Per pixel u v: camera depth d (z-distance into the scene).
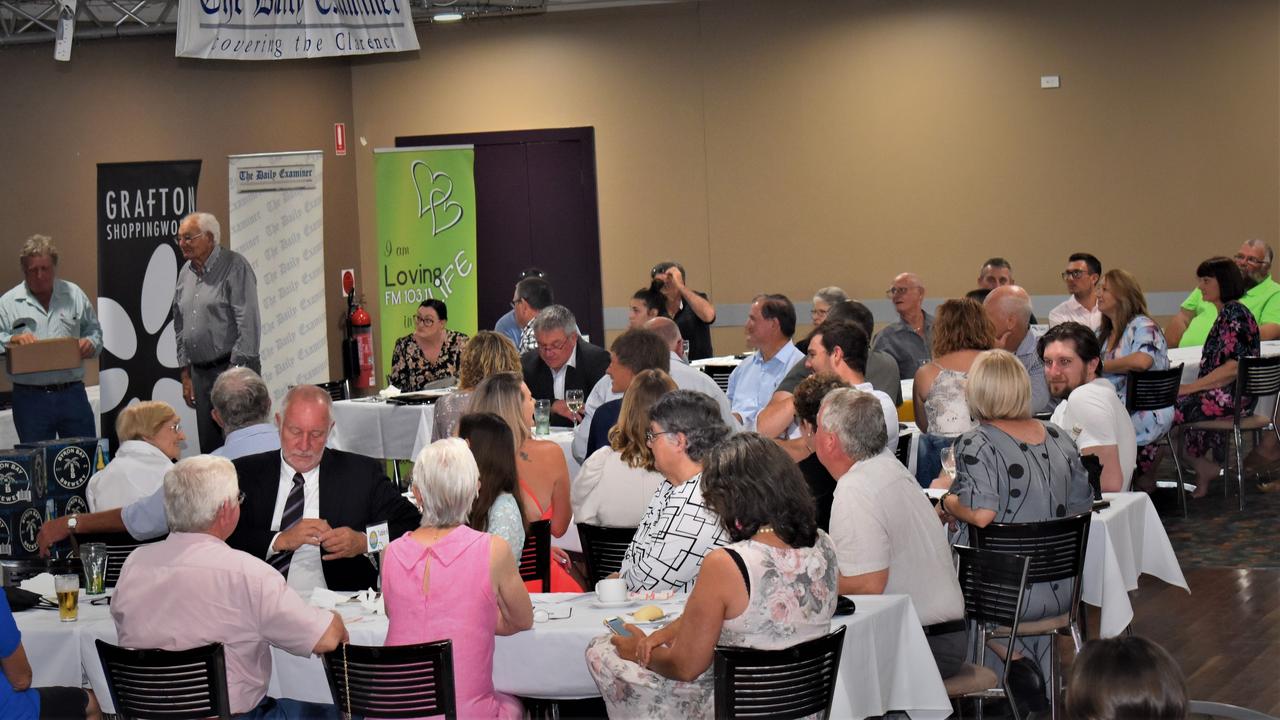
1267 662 5.06
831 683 3.10
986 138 10.87
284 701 3.69
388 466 8.19
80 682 3.73
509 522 3.93
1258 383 7.62
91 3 9.59
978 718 4.07
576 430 5.81
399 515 4.30
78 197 9.40
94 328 8.41
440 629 3.28
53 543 4.53
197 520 3.42
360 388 11.96
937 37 10.91
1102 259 10.70
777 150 11.36
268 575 3.36
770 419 5.33
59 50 8.48
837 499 3.70
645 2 11.52
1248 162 10.29
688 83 11.52
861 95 11.12
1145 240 10.57
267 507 4.22
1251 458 8.73
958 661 3.83
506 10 10.46
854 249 11.24
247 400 4.72
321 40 9.68
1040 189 10.78
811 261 11.36
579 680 3.46
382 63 12.23
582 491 4.57
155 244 8.95
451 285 11.00
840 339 5.23
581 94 11.79
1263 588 6.08
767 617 2.99
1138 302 7.49
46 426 7.84
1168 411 7.41
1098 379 5.15
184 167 9.05
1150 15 10.41
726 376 8.68
